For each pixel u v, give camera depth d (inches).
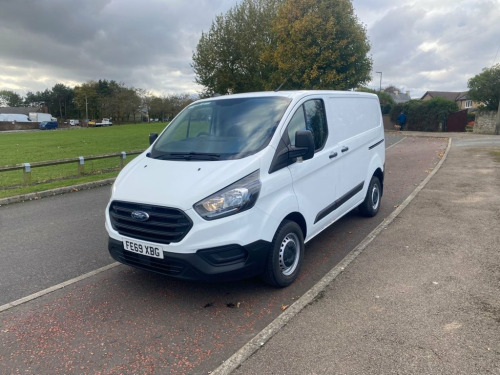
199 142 174.7
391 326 130.7
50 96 4712.1
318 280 173.2
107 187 420.8
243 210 143.0
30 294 167.3
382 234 226.7
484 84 1163.9
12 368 117.3
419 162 521.7
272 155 157.6
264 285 169.3
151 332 135.3
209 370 114.3
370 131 255.1
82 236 245.4
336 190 206.2
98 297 162.9
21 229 263.9
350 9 616.1
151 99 3400.6
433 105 1296.8
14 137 1557.6
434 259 186.4
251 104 185.0
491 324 129.3
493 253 190.2
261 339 126.3
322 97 202.7
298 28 612.1
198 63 968.9
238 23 929.5
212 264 140.8
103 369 116.0
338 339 124.8
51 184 414.3
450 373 106.6
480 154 562.3
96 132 1788.9
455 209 271.3
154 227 146.9
